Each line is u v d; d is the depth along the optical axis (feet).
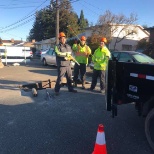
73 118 18.97
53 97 25.43
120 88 15.57
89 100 24.27
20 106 22.31
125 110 20.74
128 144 14.55
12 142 14.84
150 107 14.19
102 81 27.45
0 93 27.71
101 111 20.63
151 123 13.82
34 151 13.74
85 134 15.97
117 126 17.28
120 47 115.65
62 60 25.81
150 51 72.84
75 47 29.40
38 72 49.98
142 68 14.10
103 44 27.14
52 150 13.85
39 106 22.26
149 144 13.97
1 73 46.73
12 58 76.38
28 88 30.45
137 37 120.16
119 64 15.40
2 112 20.52
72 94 26.84
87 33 118.42
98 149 11.84
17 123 17.93
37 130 16.65
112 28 110.42
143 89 14.25
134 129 16.71
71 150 13.84
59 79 26.03
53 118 18.99
